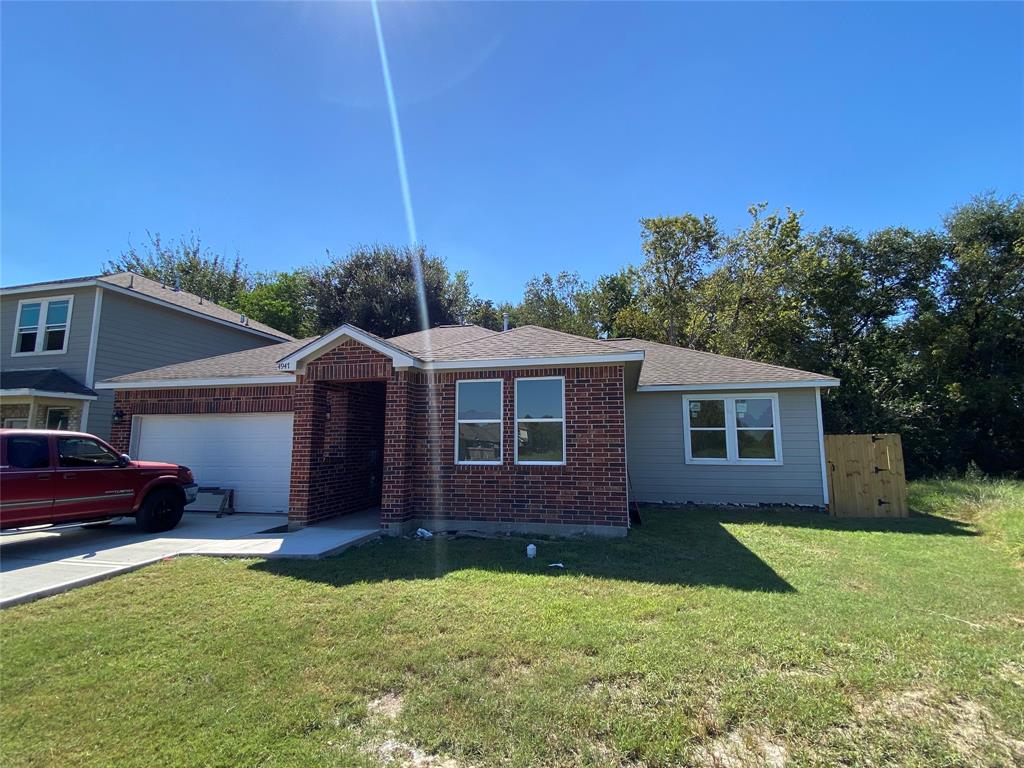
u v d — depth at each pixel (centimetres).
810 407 1260
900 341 2448
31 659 404
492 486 958
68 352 1566
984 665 387
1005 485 1509
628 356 902
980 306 2278
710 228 2881
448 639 439
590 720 315
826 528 980
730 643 425
